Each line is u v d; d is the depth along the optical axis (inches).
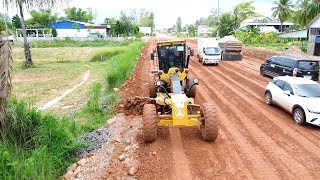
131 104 507.8
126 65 823.7
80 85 821.2
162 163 310.8
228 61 1232.8
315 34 1601.9
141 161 318.0
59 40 2529.5
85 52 1861.5
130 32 3479.3
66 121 427.2
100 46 2322.8
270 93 524.7
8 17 309.7
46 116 362.3
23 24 1175.0
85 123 466.0
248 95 607.5
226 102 550.3
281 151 341.4
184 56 519.2
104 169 316.2
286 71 737.6
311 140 374.9
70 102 628.1
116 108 520.1
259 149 346.0
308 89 456.8
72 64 1300.4
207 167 302.4
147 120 345.7
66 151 346.9
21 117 341.1
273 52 1278.3
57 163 327.3
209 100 564.1
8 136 327.6
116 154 343.9
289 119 457.4
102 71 1070.4
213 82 750.5
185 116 346.3
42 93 721.6
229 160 317.4
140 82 738.2
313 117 413.1
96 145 383.9
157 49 515.8
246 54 1542.8
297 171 296.2
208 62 1073.5
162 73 471.5
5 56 299.6
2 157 260.2
